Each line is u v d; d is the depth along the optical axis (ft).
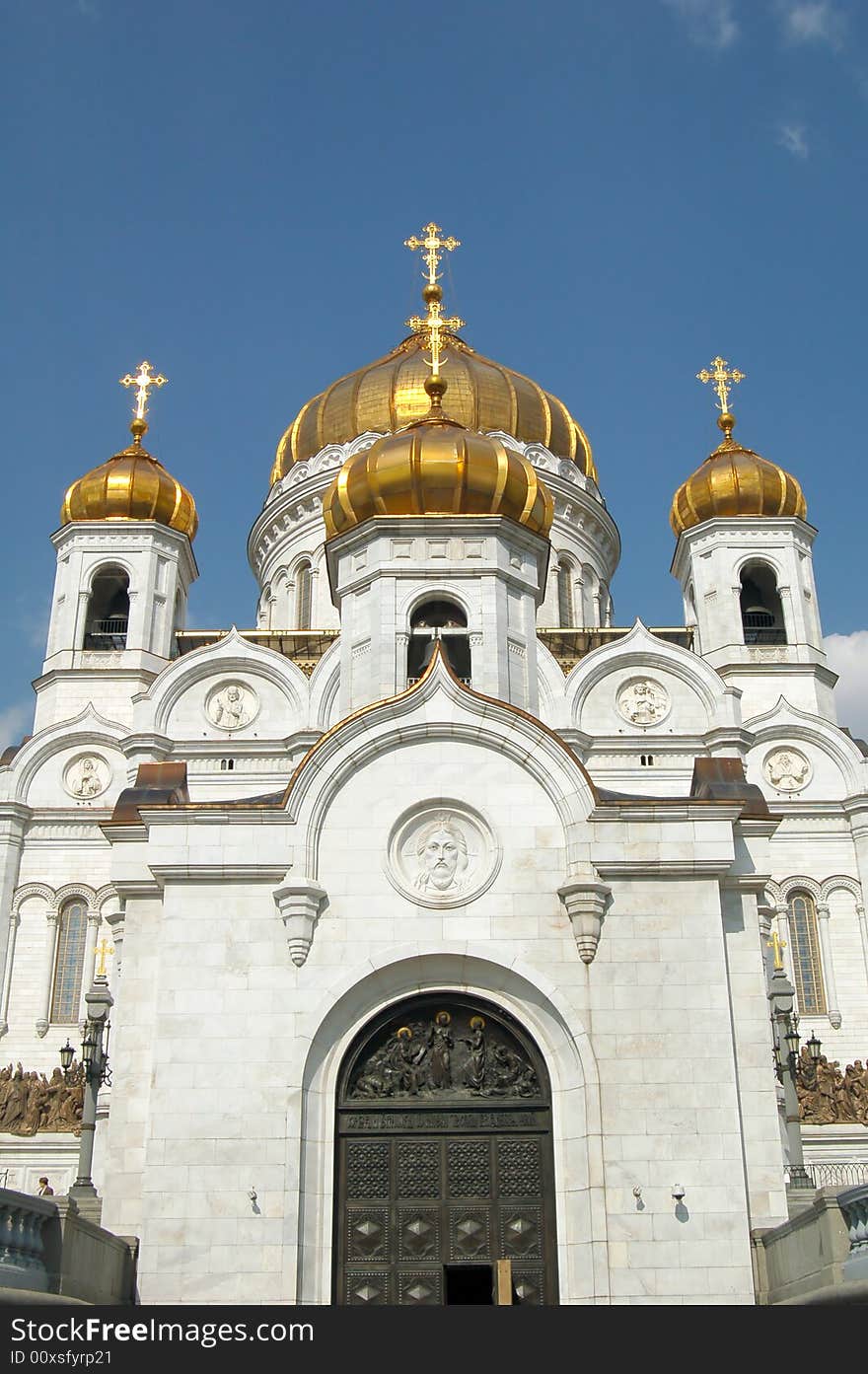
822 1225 70.33
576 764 93.40
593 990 88.84
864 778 171.42
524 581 120.47
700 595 187.83
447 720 94.43
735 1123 85.76
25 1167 144.46
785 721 173.78
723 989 88.99
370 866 91.76
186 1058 87.10
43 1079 153.48
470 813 93.15
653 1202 83.92
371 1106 88.22
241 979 88.94
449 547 118.32
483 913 90.79
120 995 91.86
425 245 169.48
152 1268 82.33
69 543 188.44
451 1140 87.66
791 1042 99.55
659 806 92.12
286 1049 87.40
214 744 163.02
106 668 179.73
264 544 208.64
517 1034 89.86
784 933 166.09
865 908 166.50
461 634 116.47
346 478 124.36
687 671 169.58
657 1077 86.89
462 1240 85.46
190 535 193.98
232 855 91.25
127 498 189.06
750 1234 83.41
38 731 177.27
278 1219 83.51
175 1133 85.35
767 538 189.47
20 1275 64.59
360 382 205.05
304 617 197.06
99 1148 134.51
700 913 90.74
